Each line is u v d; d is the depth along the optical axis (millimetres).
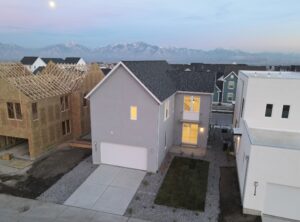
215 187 16922
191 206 14711
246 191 13945
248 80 18750
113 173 18656
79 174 18453
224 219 13625
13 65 28156
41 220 13312
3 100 20859
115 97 18422
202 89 22734
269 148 13156
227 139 25500
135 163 19281
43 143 22094
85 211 14156
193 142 24500
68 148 23812
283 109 18641
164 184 17094
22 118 20656
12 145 24234
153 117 17922
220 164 20500
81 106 27047
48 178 17859
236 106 25750
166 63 28453
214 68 56469
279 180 13383
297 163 12977
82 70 34188
